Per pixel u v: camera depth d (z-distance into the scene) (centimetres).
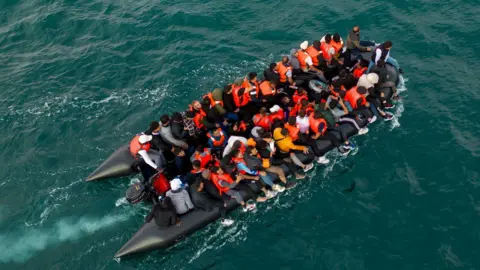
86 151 1279
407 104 1309
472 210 1016
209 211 1031
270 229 1039
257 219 1061
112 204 1115
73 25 1798
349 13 1733
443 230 988
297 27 1695
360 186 1108
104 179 1162
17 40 1755
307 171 1152
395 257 949
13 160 1269
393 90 1280
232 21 1756
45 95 1486
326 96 1223
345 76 1227
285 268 959
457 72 1412
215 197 1046
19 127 1371
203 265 981
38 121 1387
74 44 1709
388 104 1251
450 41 1545
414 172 1122
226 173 986
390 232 999
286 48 1600
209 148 1104
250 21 1750
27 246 1031
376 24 1667
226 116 1216
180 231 1004
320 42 1346
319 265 956
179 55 1602
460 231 981
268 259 980
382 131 1232
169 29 1730
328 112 1154
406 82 1390
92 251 1013
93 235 1046
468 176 1091
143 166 1170
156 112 1389
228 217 1066
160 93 1459
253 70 1511
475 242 957
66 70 1587
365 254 962
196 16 1781
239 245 1014
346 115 1205
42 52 1684
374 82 1183
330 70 1357
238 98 1176
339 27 1675
